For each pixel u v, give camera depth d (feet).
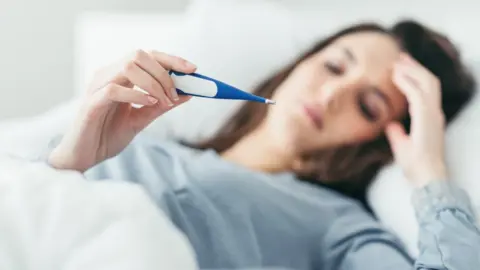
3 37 4.68
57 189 1.61
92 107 2.29
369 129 3.29
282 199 3.11
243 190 3.06
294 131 3.38
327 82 3.39
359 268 2.92
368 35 3.45
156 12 4.60
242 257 2.90
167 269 1.48
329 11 3.97
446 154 3.08
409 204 3.04
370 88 3.31
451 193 2.89
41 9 4.67
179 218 2.88
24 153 3.22
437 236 2.70
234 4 3.83
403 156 3.15
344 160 3.31
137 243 1.49
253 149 3.44
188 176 3.05
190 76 2.15
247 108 3.51
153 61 2.16
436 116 3.14
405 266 2.86
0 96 4.72
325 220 3.11
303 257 3.02
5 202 1.58
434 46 3.31
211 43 3.67
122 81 2.29
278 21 3.70
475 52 3.28
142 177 3.03
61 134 3.15
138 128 2.44
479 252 2.62
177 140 3.57
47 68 4.72
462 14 3.52
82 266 1.44
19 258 1.47
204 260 2.86
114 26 4.17
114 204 1.59
